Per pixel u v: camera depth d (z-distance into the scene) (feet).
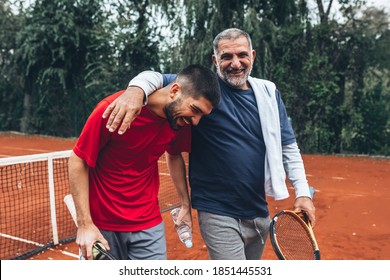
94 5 68.49
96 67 65.77
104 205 6.21
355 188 26.86
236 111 6.90
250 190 7.05
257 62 47.29
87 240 5.46
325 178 31.04
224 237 7.09
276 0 50.67
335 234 16.97
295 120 49.16
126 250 6.65
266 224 7.54
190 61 50.37
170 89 5.57
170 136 6.10
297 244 6.91
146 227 6.56
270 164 6.89
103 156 5.93
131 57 63.31
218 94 5.63
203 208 7.18
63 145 56.13
